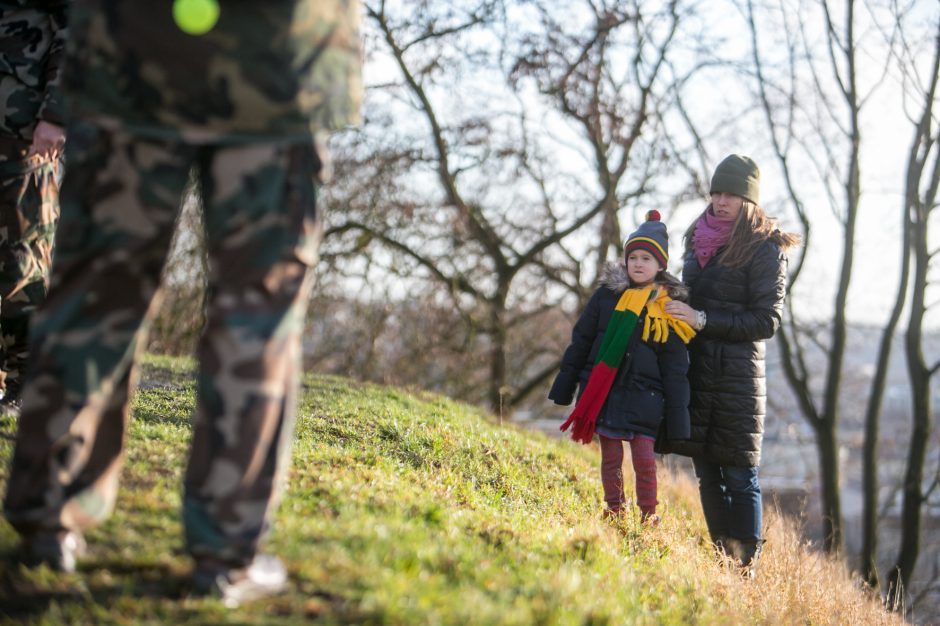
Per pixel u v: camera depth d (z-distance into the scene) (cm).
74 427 228
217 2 221
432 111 1792
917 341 1634
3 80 379
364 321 1867
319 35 232
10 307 404
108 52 225
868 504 1641
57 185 410
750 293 509
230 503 219
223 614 217
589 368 509
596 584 325
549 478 600
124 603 221
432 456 554
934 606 1664
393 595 235
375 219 1822
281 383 227
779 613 431
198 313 1670
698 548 501
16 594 223
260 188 227
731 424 504
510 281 1905
